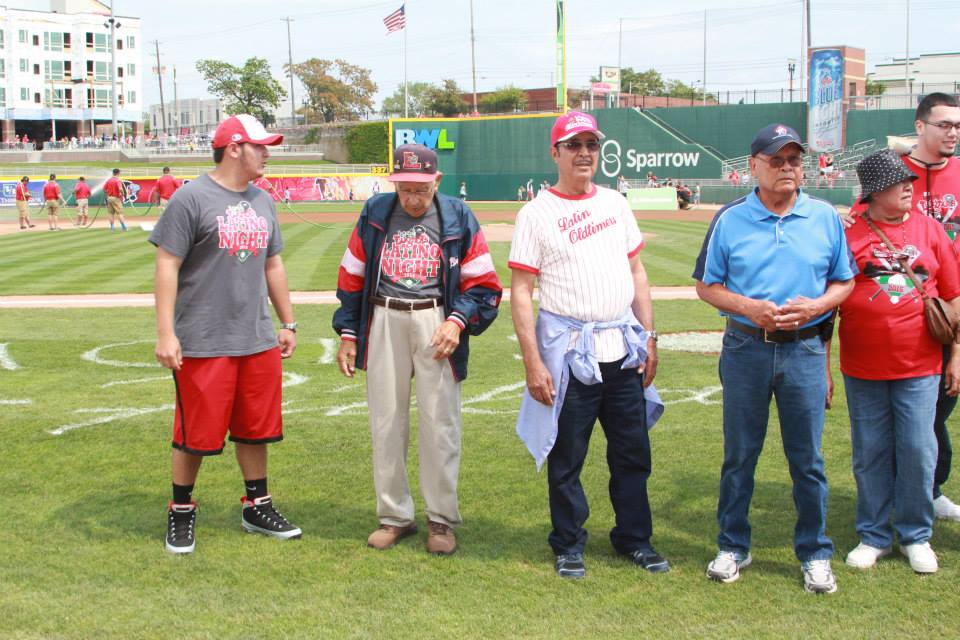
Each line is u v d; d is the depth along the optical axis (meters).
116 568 4.29
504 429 6.73
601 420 4.46
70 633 3.63
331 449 6.24
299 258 19.73
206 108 100.00
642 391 4.43
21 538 4.64
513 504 5.20
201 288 4.49
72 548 4.52
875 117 46.16
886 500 4.46
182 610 3.85
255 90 81.25
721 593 4.05
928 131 4.86
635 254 4.50
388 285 4.58
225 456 6.07
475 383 8.24
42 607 3.86
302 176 51.12
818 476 4.17
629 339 4.33
